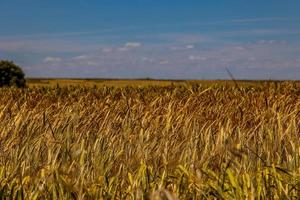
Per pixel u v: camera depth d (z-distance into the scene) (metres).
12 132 9.01
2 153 7.68
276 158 7.29
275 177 5.24
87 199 5.41
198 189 5.14
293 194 5.13
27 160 7.09
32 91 18.05
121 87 18.14
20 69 70.00
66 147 7.23
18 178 6.23
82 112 10.29
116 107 10.92
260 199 5.12
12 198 5.20
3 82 68.94
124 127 9.09
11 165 6.97
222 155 6.82
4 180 5.53
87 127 8.97
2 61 69.19
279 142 7.27
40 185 5.65
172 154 7.41
